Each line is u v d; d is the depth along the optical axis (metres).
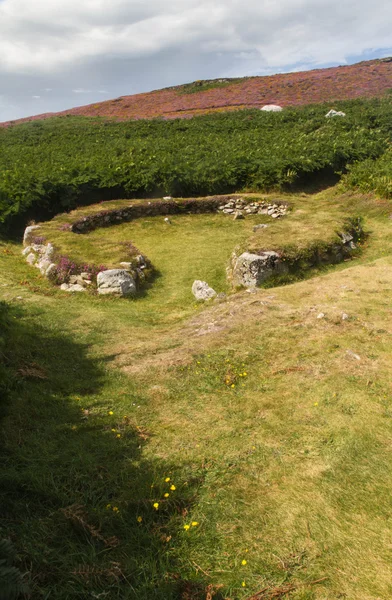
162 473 3.62
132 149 22.06
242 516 3.20
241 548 2.92
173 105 41.00
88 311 8.09
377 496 3.30
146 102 43.94
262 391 4.96
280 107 34.28
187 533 3.03
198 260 11.68
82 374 5.50
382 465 3.63
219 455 3.88
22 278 9.86
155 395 4.98
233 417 4.49
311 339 6.02
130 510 3.22
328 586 2.62
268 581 2.67
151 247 13.12
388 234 12.39
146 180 17.56
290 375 5.21
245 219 15.64
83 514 3.05
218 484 3.52
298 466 3.69
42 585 2.52
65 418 4.45
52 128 32.59
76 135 28.84
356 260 10.73
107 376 5.46
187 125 28.98
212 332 6.61
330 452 3.83
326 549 2.88
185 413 4.61
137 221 15.38
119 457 3.85
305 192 18.41
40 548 2.76
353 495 3.33
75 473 3.56
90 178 17.16
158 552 2.85
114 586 2.58
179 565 2.80
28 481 3.39
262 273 9.23
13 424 4.20
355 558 2.79
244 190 18.16
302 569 2.74
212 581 2.68
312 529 3.04
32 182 15.98
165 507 3.24
